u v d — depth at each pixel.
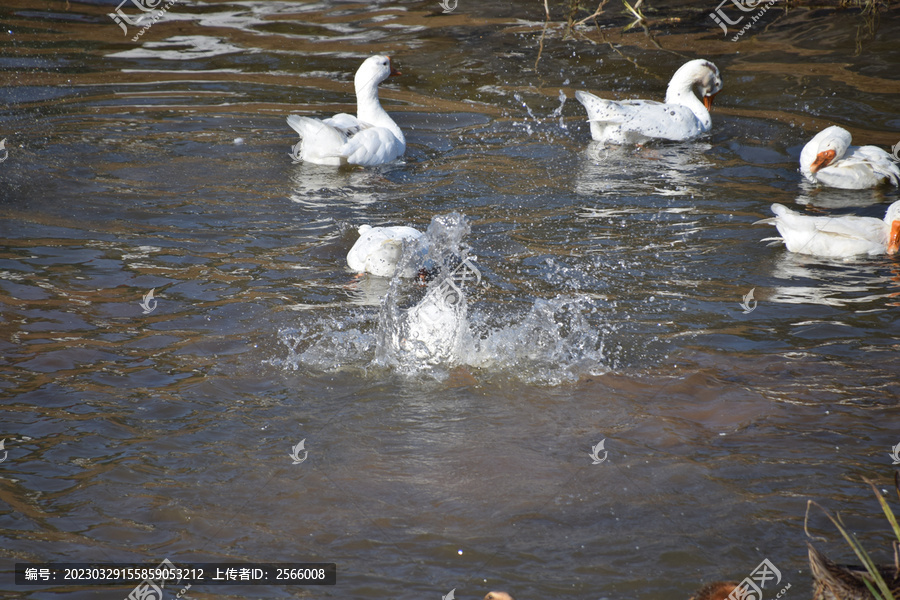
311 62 14.78
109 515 4.72
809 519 4.68
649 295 7.57
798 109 12.20
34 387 6.02
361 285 7.80
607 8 17.81
